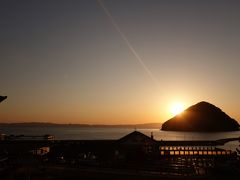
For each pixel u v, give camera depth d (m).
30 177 26.33
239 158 42.06
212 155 46.31
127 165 36.12
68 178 27.73
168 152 47.50
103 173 30.31
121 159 43.69
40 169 29.08
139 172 31.34
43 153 48.12
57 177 27.92
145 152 46.88
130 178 28.16
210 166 35.69
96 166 35.75
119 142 50.41
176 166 35.25
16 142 46.72
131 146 49.72
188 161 40.50
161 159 43.84
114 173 30.42
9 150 45.97
